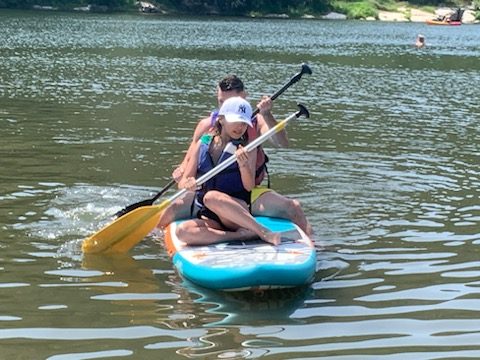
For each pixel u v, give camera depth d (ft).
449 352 14.11
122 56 84.38
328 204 24.49
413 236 21.24
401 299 16.66
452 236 21.29
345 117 45.62
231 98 19.56
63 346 13.98
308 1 239.30
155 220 19.63
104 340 14.26
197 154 19.98
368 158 32.32
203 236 18.75
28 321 15.02
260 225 18.69
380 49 118.52
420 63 94.99
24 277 17.39
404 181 28.04
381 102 54.39
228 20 197.67
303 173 28.84
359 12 245.45
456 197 25.81
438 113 49.37
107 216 22.35
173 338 14.42
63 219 21.86
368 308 16.16
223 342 14.30
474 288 17.37
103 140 34.19
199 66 77.61
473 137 39.50
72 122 39.09
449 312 15.97
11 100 46.47
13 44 93.66
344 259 19.26
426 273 18.33
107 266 18.37
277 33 152.87
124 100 49.03
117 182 26.37
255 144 19.67
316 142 36.06
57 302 16.03
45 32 117.60
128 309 15.80
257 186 20.92
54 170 27.71
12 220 21.53
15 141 32.94
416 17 255.29
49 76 61.46
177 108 46.34
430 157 33.14
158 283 17.37
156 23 162.71
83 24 143.02
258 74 71.97
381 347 14.26
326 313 15.87
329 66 84.69
